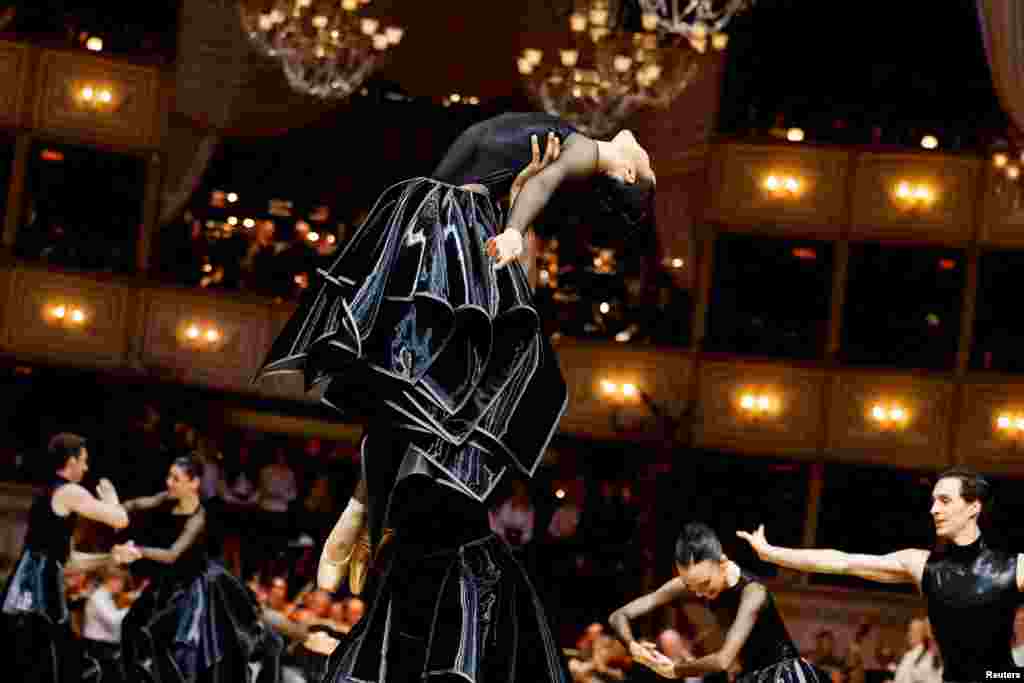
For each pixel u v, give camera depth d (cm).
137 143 2517
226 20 2472
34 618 919
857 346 2447
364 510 393
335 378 360
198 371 2511
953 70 2472
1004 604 543
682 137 2464
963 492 548
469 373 353
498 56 2470
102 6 2544
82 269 2498
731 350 2466
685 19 2397
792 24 2484
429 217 360
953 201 2417
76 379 2495
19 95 2498
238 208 2570
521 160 383
